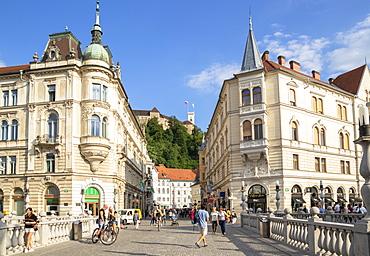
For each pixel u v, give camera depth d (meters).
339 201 50.75
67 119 44.88
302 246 15.18
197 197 129.25
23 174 44.91
